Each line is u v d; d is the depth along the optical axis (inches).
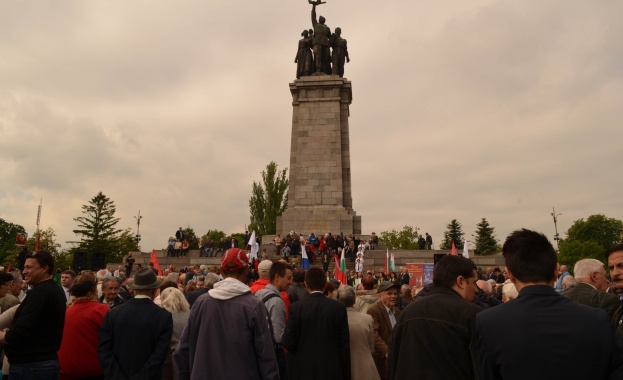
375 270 1692.9
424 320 224.2
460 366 214.8
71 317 335.0
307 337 327.9
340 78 2098.9
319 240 1787.6
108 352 301.3
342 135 2095.2
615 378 155.8
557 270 181.6
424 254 1713.8
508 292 424.2
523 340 162.9
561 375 156.2
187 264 1733.5
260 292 376.5
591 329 158.7
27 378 296.8
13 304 401.4
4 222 4281.5
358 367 347.3
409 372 219.5
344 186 2053.4
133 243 3966.5
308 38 2194.9
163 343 304.0
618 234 4517.7
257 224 3053.6
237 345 265.9
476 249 4677.7
